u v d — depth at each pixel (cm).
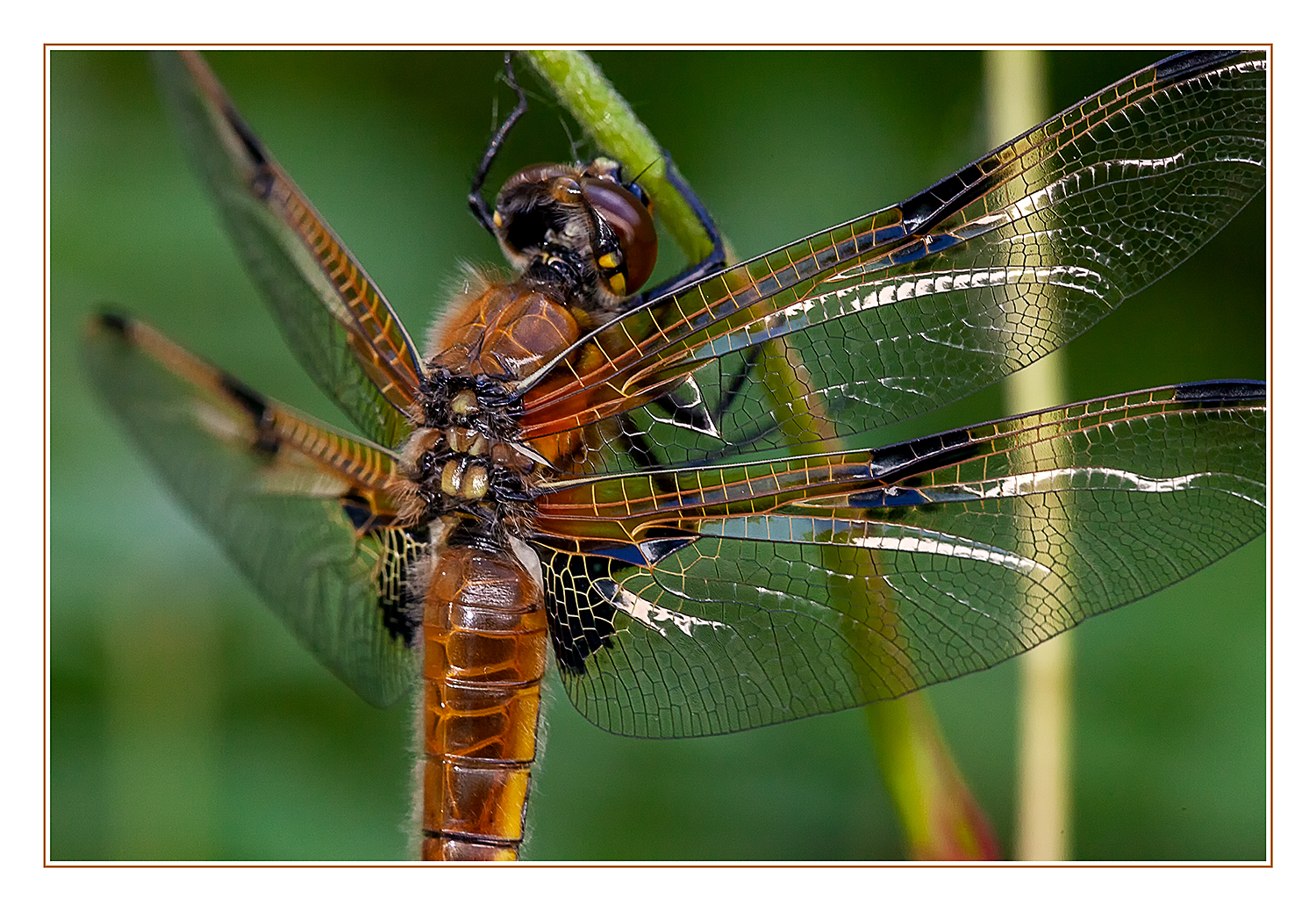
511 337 28
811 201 30
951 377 27
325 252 28
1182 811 29
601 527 28
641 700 28
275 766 29
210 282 30
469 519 28
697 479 28
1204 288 30
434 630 28
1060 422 27
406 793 29
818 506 28
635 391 28
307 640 28
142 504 29
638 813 29
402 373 28
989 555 27
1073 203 27
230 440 28
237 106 30
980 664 27
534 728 28
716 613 28
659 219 28
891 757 28
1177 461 27
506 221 28
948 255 28
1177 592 29
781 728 30
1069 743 28
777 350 28
